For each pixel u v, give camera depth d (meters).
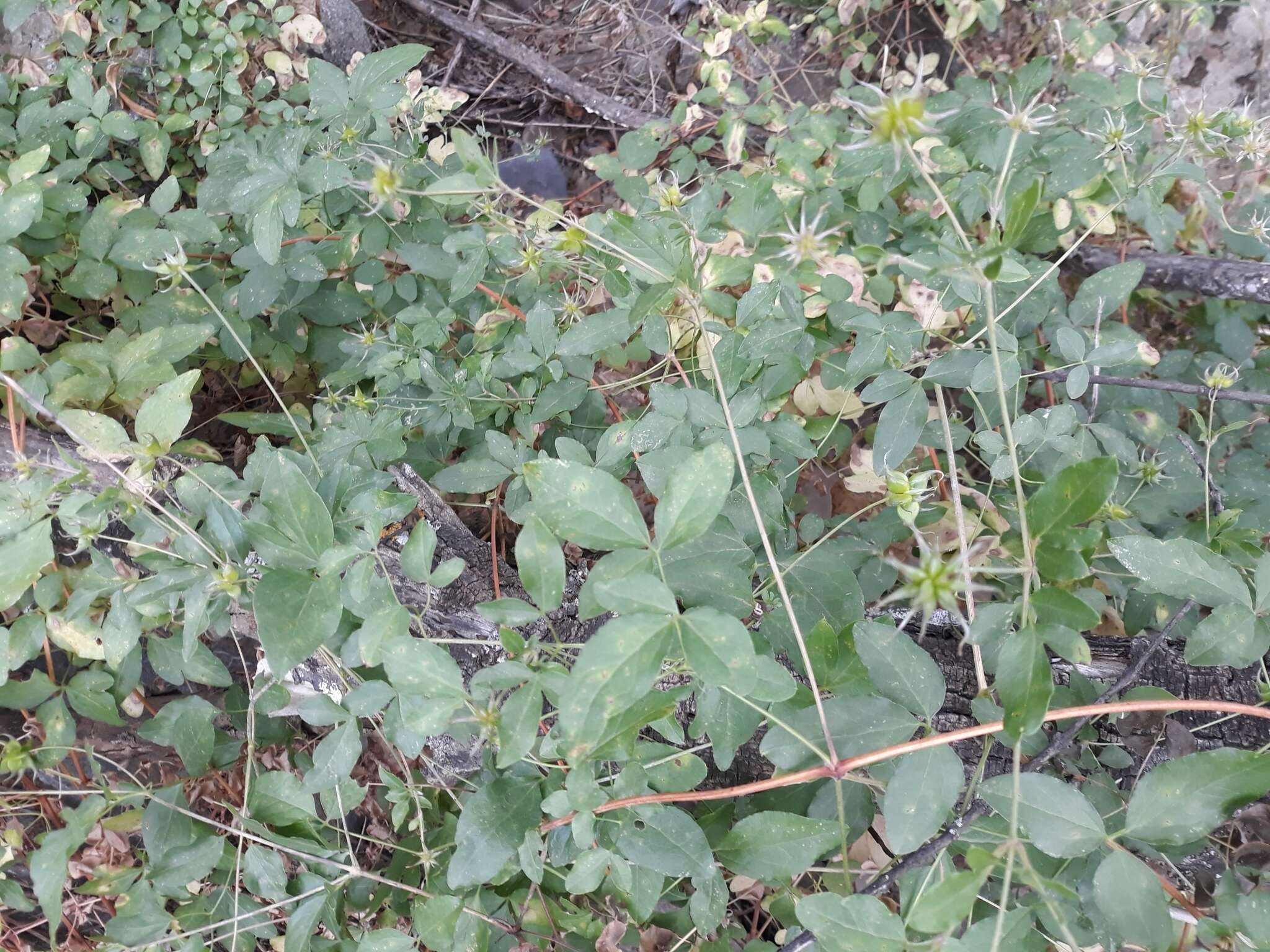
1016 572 1.11
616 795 1.29
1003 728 1.05
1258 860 1.43
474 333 2.26
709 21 3.52
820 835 1.21
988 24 2.78
